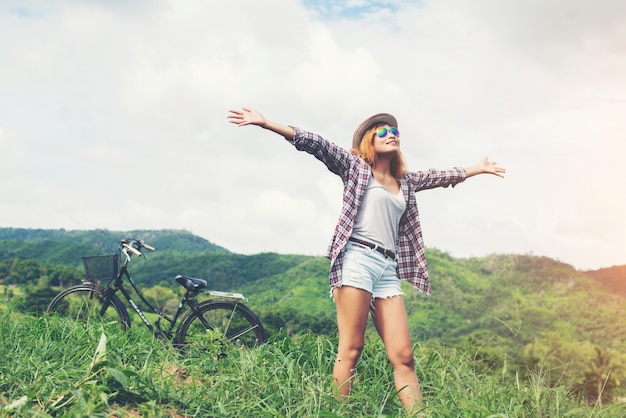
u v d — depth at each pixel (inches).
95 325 185.9
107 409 122.3
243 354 172.6
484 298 4645.7
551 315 4146.2
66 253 5871.1
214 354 171.9
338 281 146.9
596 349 951.6
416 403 141.4
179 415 130.5
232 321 194.9
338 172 154.8
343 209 149.3
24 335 172.9
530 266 5374.0
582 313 4111.7
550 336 1971.0
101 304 207.2
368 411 147.1
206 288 200.1
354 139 160.9
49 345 159.5
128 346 167.0
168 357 167.9
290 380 152.9
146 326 199.6
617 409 163.3
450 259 5944.9
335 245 148.2
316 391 144.4
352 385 149.9
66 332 177.9
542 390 168.2
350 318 146.3
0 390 128.6
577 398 169.2
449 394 162.4
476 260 5866.1
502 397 161.8
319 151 150.9
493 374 174.2
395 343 149.1
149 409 116.6
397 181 162.9
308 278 4948.3
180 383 149.7
